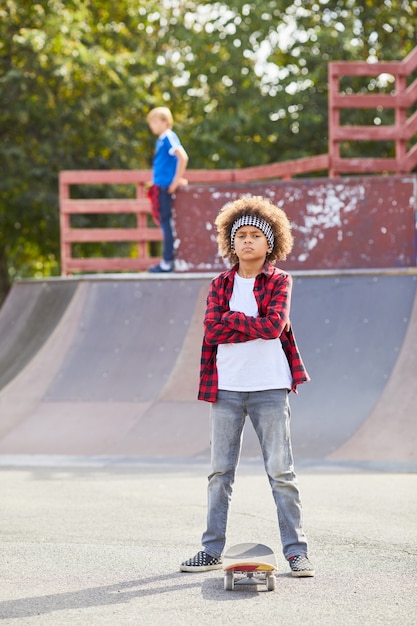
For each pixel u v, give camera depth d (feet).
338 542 22.43
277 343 19.88
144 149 106.11
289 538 19.74
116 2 103.24
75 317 48.96
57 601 17.84
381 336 42.86
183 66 103.71
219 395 19.88
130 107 95.81
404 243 50.85
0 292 109.50
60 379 44.78
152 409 41.34
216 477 20.15
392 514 25.64
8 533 23.72
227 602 17.66
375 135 56.49
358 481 31.42
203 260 52.54
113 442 39.04
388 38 105.29
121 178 64.69
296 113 99.50
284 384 19.71
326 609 17.12
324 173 103.45
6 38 93.86
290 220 51.72
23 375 46.01
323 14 104.83
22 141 99.09
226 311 19.98
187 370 43.52
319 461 35.94
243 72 100.27
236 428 19.94
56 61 87.81
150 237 65.10
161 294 48.11
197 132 97.96
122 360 45.14
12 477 33.04
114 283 49.52
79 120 95.09
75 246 105.09
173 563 20.72
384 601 17.60
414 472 33.55
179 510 26.61
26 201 98.07
